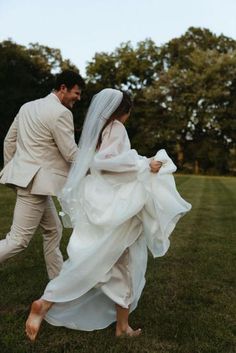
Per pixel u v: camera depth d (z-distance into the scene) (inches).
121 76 2027.6
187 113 1849.2
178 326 132.2
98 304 127.1
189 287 170.7
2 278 173.8
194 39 2112.5
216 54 1876.2
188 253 231.0
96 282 115.6
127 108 126.0
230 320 138.5
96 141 123.7
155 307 148.0
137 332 125.1
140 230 122.3
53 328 127.0
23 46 1953.7
